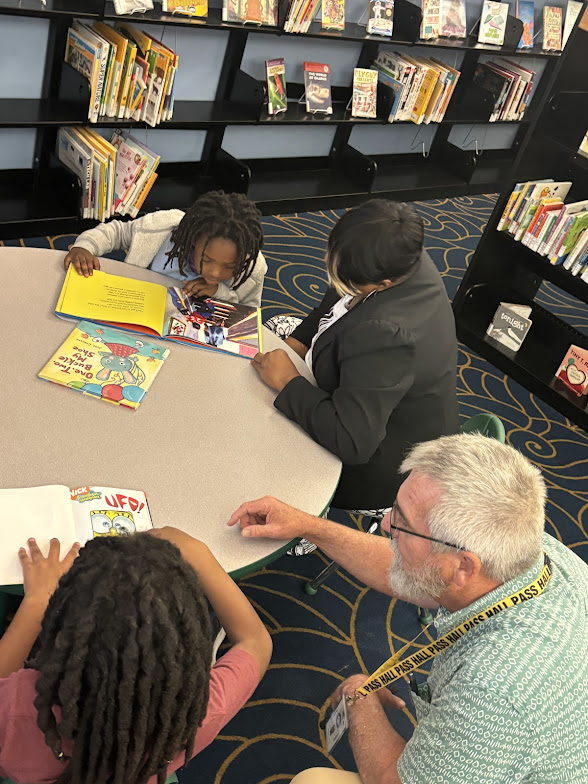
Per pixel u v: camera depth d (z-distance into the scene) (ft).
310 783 4.77
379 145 17.76
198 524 4.73
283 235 14.34
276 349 6.34
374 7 14.26
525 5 17.22
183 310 6.66
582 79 11.62
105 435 5.17
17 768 3.12
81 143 11.76
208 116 13.28
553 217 11.87
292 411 5.74
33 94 11.91
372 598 8.04
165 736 3.05
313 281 13.10
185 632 3.02
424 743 3.82
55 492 4.58
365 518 8.85
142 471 4.98
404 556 4.18
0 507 4.41
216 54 13.57
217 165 14.65
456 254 15.57
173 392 5.74
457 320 13.44
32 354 5.68
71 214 12.14
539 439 11.27
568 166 12.77
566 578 4.26
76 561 3.13
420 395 6.09
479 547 3.86
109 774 3.08
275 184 15.49
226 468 5.21
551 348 13.00
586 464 10.98
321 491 5.30
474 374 12.51
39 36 11.39
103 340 6.01
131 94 11.84
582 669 3.78
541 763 3.70
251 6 12.54
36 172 12.57
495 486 3.90
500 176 19.27
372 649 7.48
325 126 16.19
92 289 6.52
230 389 5.95
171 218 7.35
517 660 3.72
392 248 5.47
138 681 2.88
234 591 4.14
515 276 13.76
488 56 18.16
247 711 6.56
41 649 3.09
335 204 15.80
